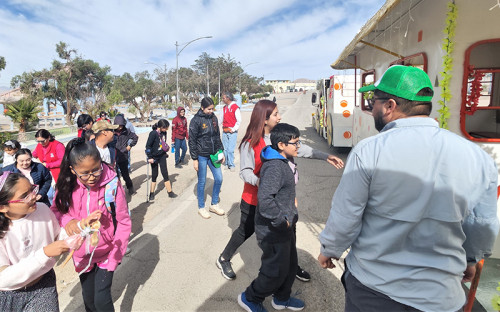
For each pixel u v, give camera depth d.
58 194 2.15
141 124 26.92
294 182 2.44
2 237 1.78
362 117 7.47
